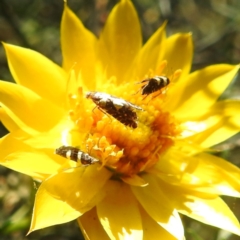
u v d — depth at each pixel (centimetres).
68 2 8
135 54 5
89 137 5
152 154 5
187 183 5
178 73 5
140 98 5
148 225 5
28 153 5
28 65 5
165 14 8
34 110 5
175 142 5
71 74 5
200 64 8
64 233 7
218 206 5
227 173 5
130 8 5
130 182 5
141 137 5
